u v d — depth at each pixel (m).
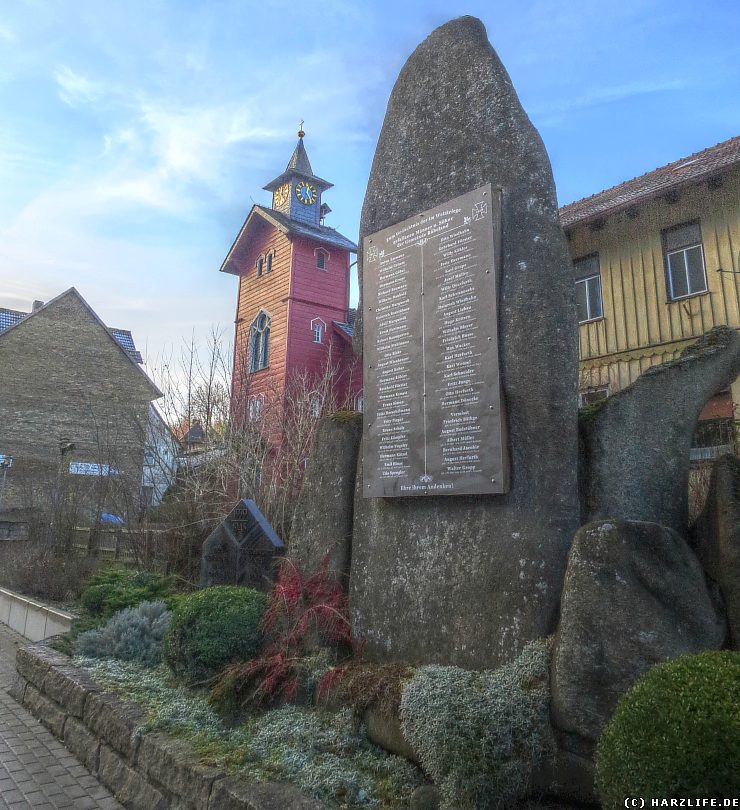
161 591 7.83
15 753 5.01
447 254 4.75
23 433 30.61
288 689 4.41
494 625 3.95
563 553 3.83
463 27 5.30
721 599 3.33
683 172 12.98
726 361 4.09
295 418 12.55
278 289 25.08
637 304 13.62
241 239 26.89
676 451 3.89
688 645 3.12
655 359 13.23
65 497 14.83
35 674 6.19
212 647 4.89
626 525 3.38
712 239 12.55
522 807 3.15
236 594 5.31
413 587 4.46
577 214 14.55
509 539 4.03
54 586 10.60
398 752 3.67
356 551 4.98
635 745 2.27
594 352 14.31
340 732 3.92
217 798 3.44
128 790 4.18
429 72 5.43
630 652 3.12
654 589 3.25
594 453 4.09
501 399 4.22
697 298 12.66
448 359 4.57
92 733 4.88
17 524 18.72
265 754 3.83
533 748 3.21
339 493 5.31
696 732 2.15
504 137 4.74
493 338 4.32
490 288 4.41
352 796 3.33
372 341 5.18
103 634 6.33
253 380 16.02
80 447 31.17
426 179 5.15
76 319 33.16
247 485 10.77
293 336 24.00
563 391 4.12
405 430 4.75
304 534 5.46
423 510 4.57
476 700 3.37
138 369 34.38
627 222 13.96
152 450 13.73
